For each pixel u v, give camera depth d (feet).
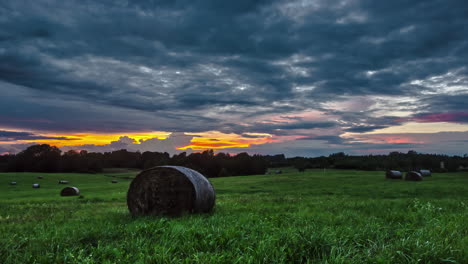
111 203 62.08
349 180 161.79
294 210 38.22
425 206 36.17
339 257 14.69
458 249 15.94
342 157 422.82
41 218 34.99
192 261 15.01
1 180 231.30
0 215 39.52
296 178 189.06
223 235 19.62
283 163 452.35
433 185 112.57
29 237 21.75
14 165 385.70
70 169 390.21
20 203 69.21
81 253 16.69
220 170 363.15
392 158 396.78
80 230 23.75
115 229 24.36
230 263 14.84
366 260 14.94
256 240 18.29
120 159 484.74
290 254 15.74
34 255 17.34
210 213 37.78
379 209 37.04
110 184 197.36
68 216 36.81
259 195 77.92
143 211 38.45
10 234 23.65
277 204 48.03
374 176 202.49
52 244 18.99
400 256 15.06
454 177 184.75
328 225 25.13
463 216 27.04
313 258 16.03
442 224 22.76
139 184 39.04
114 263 15.30
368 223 24.97
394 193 79.97
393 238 19.44
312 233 18.52
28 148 399.44
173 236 19.85
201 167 370.94
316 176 210.79
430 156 382.63
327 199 60.39
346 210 36.32
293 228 21.71
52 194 128.67
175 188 37.35
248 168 349.20
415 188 96.89
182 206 36.88
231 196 75.05
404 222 27.22
